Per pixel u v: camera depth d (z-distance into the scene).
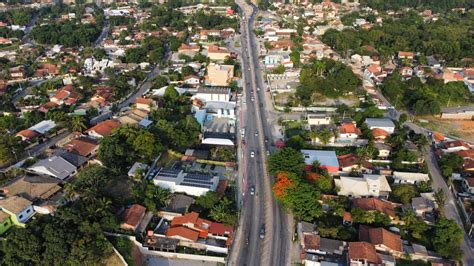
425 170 125.44
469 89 196.88
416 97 173.75
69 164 119.69
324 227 98.19
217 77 199.12
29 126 151.88
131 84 199.50
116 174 117.12
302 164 117.00
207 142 141.25
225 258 92.56
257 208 110.69
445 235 94.25
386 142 140.38
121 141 126.06
